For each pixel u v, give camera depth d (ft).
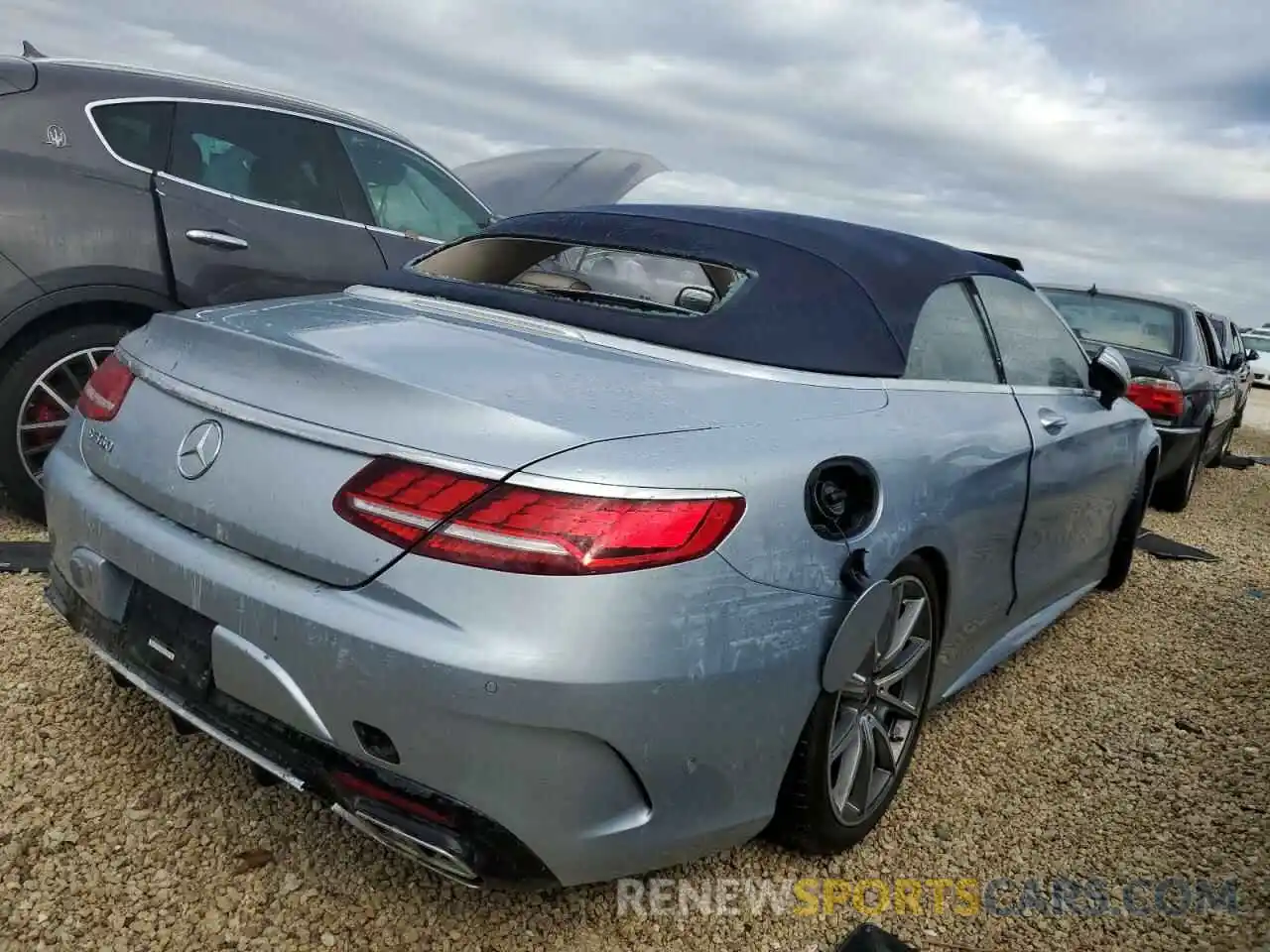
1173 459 21.08
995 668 11.82
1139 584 15.98
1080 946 7.02
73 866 6.62
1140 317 22.76
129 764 7.75
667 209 9.26
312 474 5.76
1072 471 10.48
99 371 7.60
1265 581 17.24
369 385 5.87
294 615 5.57
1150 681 11.91
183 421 6.48
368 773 5.62
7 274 11.32
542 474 5.39
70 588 7.23
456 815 5.47
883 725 7.95
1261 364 82.48
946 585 8.18
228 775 7.75
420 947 6.30
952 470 7.78
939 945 6.89
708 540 5.68
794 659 6.20
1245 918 7.44
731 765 6.10
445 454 5.49
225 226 12.86
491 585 5.29
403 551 5.41
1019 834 8.35
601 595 5.33
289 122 13.69
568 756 5.42
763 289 7.79
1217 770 9.76
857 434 6.97
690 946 6.61
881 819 8.28
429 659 5.24
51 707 8.36
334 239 13.89
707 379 6.89
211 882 6.64
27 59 12.12
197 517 6.17
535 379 6.30
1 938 5.97
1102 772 9.55
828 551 6.40
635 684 5.41
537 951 6.39
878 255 8.77
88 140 11.96
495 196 18.57
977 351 9.41
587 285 8.25
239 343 6.56
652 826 5.85
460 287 8.47
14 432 11.71
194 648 6.17
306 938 6.26
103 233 11.91
